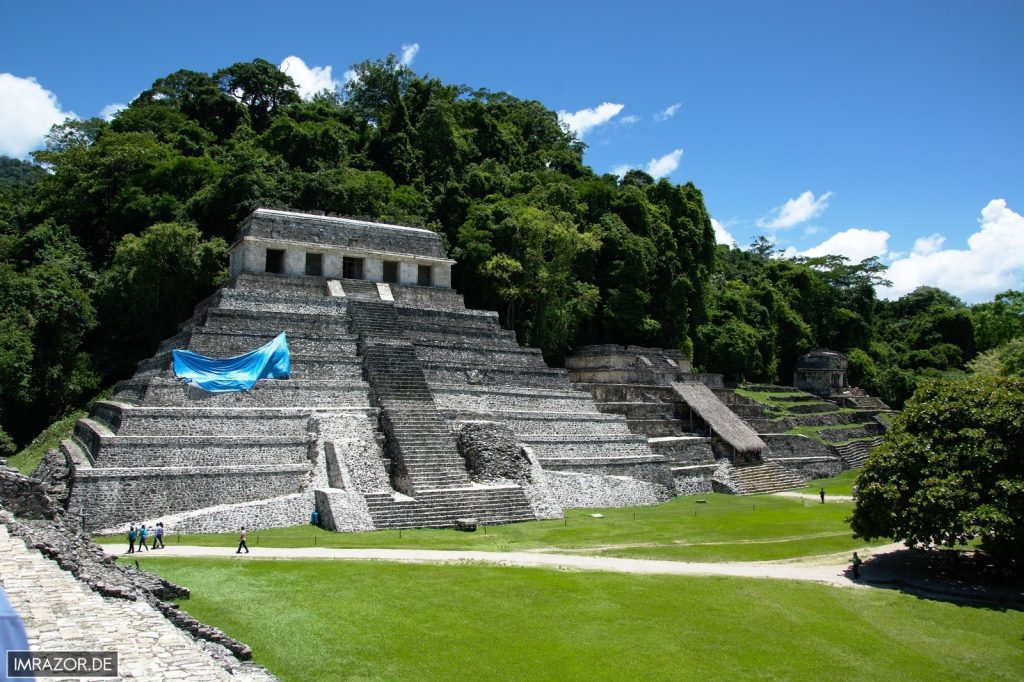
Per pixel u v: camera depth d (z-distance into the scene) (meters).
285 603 21.67
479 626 20.94
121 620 15.22
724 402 67.00
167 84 92.00
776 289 97.00
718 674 18.95
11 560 17.27
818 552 32.56
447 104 84.50
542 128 104.25
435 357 48.53
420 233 55.84
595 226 71.75
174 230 53.97
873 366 97.69
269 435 37.03
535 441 44.16
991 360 62.12
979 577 28.91
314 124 78.19
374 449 37.66
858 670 19.84
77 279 56.47
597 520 37.69
